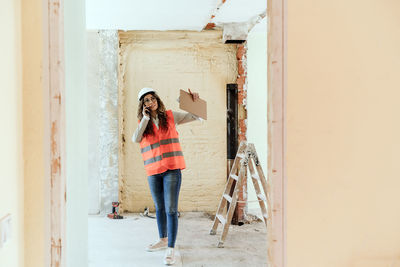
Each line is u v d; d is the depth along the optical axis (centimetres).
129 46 439
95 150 434
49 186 142
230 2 333
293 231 149
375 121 150
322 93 148
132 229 380
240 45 437
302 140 148
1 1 121
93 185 434
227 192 372
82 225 204
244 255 306
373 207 151
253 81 459
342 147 149
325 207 150
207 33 441
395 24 148
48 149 142
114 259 295
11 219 127
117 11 357
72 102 179
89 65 431
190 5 340
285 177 148
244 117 439
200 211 453
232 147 435
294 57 147
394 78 149
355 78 149
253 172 353
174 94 444
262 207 352
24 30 141
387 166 151
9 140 127
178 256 303
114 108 435
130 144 445
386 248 152
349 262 151
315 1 146
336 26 147
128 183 446
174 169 291
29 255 143
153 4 335
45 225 143
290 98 147
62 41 145
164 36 441
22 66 140
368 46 148
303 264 150
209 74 446
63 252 146
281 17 146
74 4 185
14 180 132
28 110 142
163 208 312
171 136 295
